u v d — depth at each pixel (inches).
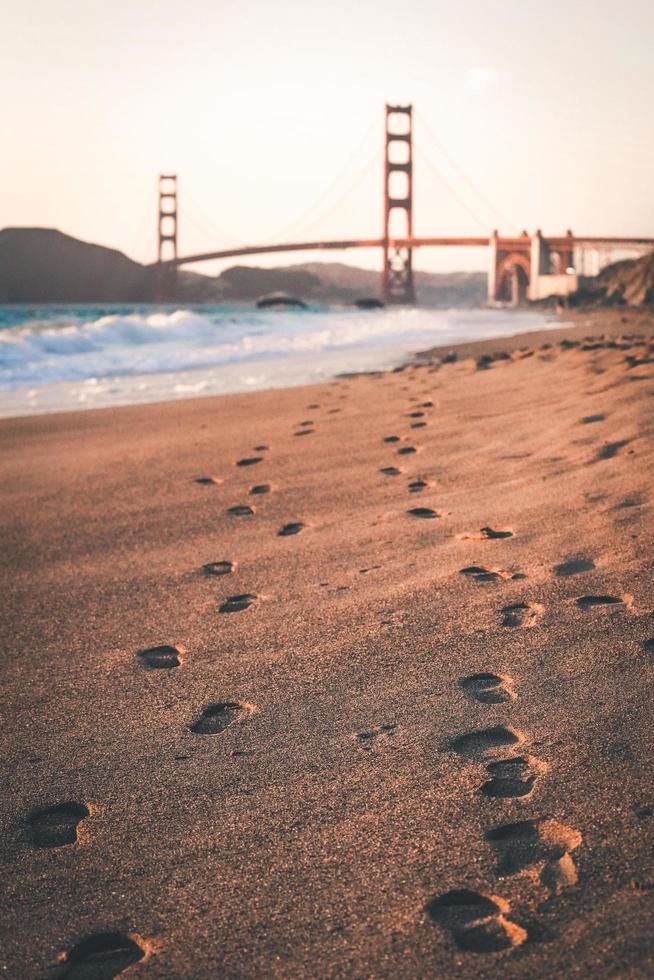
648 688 72.2
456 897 49.4
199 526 136.3
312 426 221.9
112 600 105.3
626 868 50.3
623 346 314.8
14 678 84.7
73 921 50.2
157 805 61.5
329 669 81.5
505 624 87.9
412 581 102.7
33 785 65.3
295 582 106.7
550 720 68.6
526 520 120.5
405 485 150.5
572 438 165.0
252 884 52.1
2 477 179.2
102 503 154.3
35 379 378.3
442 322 944.9
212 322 704.4
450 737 67.6
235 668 83.7
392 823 57.0
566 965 43.5
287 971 45.1
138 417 260.2
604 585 94.7
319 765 65.1
